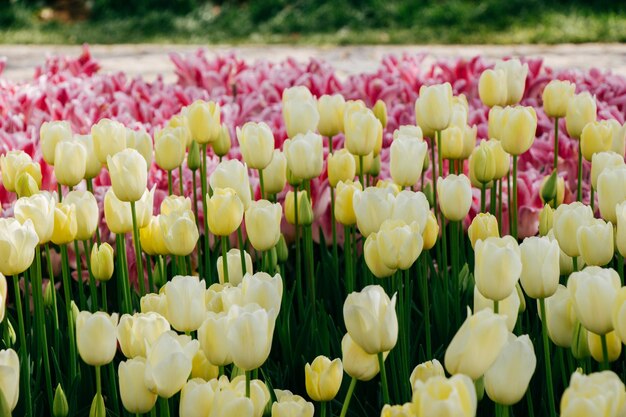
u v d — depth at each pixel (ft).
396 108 16.63
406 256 7.45
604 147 10.16
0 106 16.98
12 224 7.44
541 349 8.87
